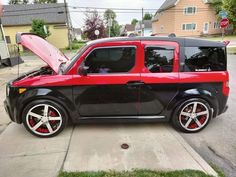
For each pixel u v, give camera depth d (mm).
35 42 3611
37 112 3400
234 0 26922
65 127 3555
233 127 3818
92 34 33719
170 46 3311
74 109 3412
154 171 2523
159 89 3377
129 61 3299
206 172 2521
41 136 3465
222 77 3422
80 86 3295
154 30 46875
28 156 2945
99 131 3639
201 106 3520
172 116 3562
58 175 2490
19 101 3295
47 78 3270
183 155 2893
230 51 15703
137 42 3270
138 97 3400
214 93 3457
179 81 3357
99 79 3277
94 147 3127
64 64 3723
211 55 3385
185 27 36000
